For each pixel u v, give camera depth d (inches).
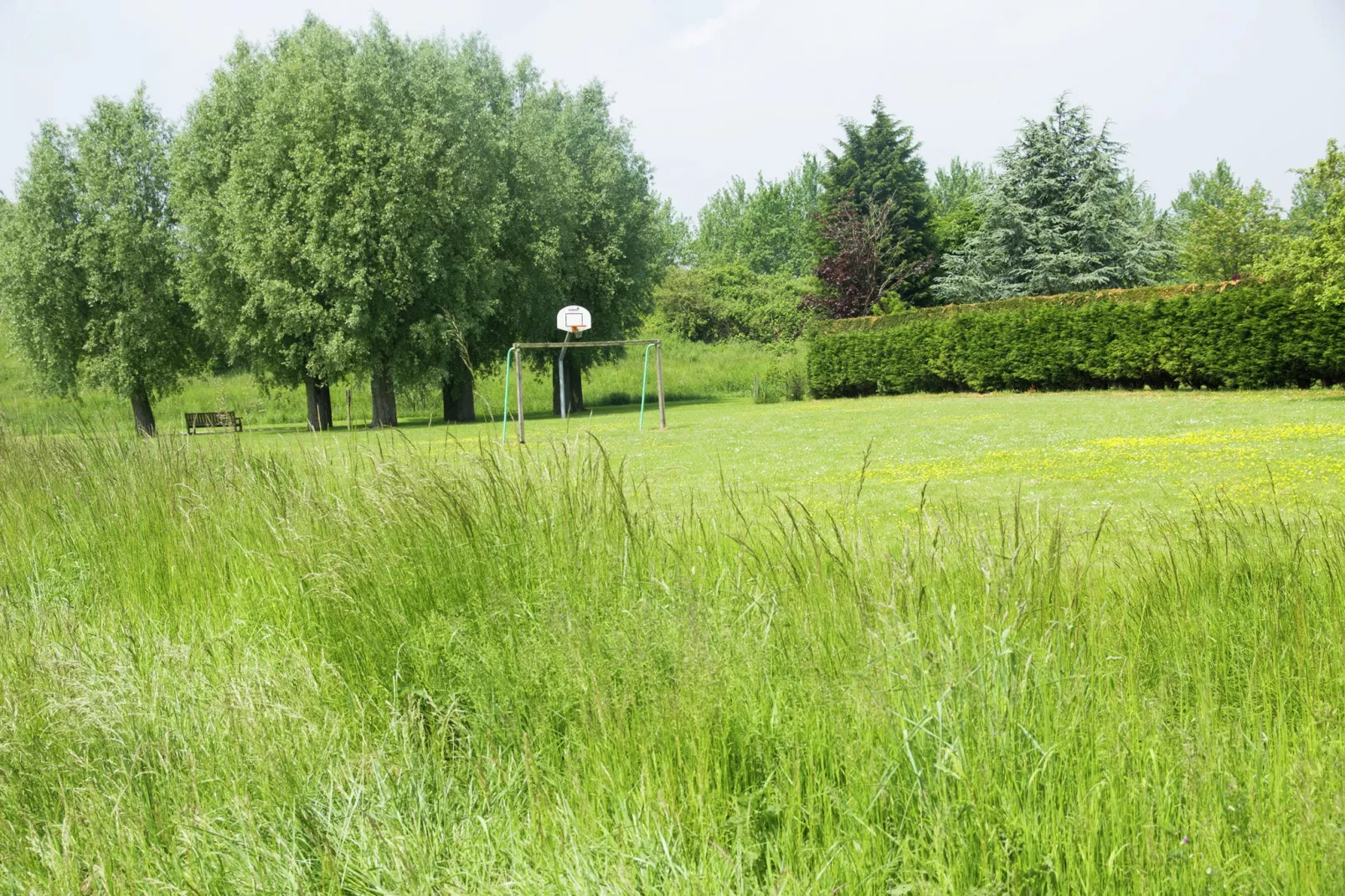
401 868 82.0
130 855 87.7
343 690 119.2
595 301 1341.0
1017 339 1043.3
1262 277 804.6
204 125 1051.9
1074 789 79.6
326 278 984.3
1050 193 1669.5
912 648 95.0
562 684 105.7
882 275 1945.1
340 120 1001.5
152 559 185.0
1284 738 90.9
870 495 341.7
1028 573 124.5
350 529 148.9
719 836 81.0
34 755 107.4
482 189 1107.9
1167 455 417.1
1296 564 140.5
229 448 247.8
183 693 118.7
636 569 131.3
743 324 2137.1
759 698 97.0
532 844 84.6
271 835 90.9
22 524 221.1
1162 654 115.1
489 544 135.2
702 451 558.9
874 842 76.5
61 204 1096.8
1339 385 761.6
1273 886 68.7
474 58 1262.3
